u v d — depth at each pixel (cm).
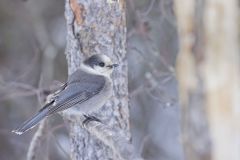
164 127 1944
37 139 1287
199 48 520
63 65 1989
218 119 514
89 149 1127
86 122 1061
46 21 2070
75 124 1161
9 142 1958
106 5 1127
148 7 1605
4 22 2072
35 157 1285
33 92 1396
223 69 514
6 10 2053
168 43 1652
